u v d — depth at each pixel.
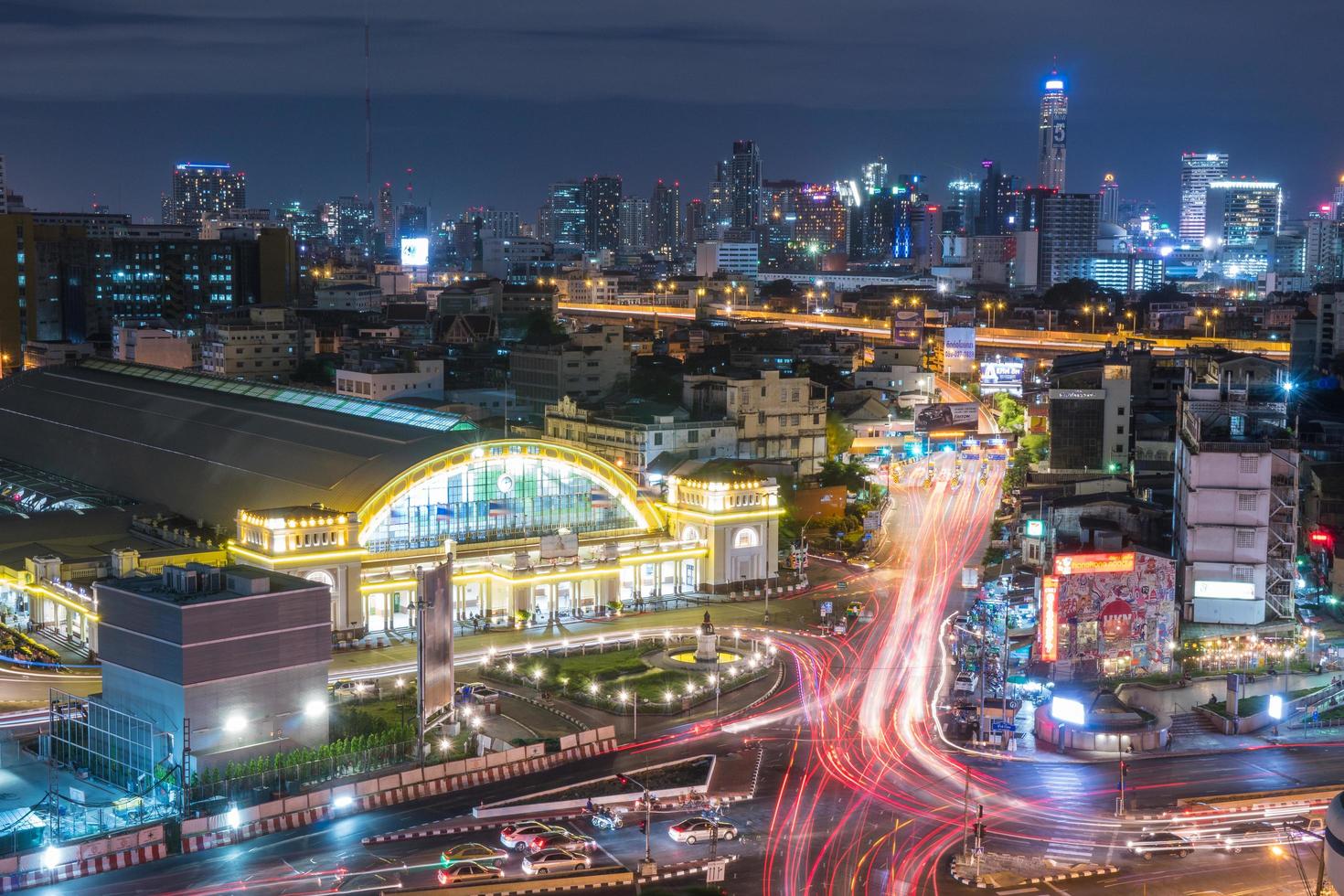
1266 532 166.88
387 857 111.50
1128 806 122.62
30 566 178.50
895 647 171.50
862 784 127.50
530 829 114.38
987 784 128.25
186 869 109.38
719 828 115.25
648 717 145.88
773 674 160.88
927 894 105.00
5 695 151.50
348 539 172.75
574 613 185.62
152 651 127.12
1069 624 156.00
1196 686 149.75
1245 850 113.31
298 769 123.50
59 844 110.31
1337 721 145.00
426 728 133.25
